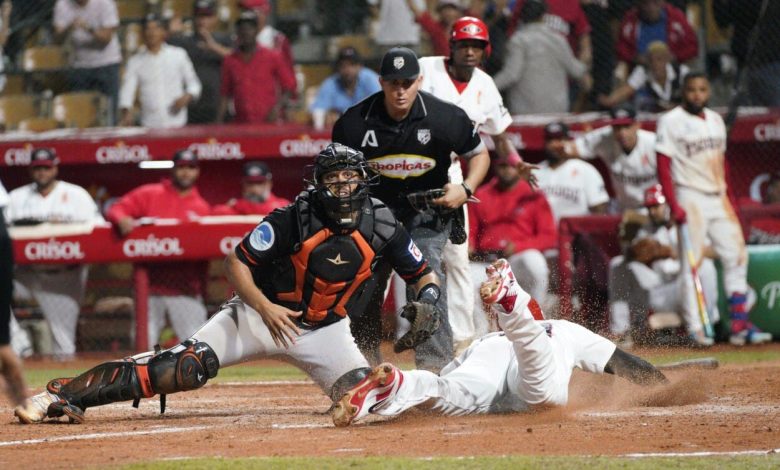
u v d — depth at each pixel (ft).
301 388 97.25
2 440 60.34
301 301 65.62
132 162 158.81
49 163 142.51
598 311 141.08
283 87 164.76
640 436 57.88
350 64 157.69
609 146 143.95
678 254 135.23
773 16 159.84
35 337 143.54
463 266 95.45
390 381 60.54
